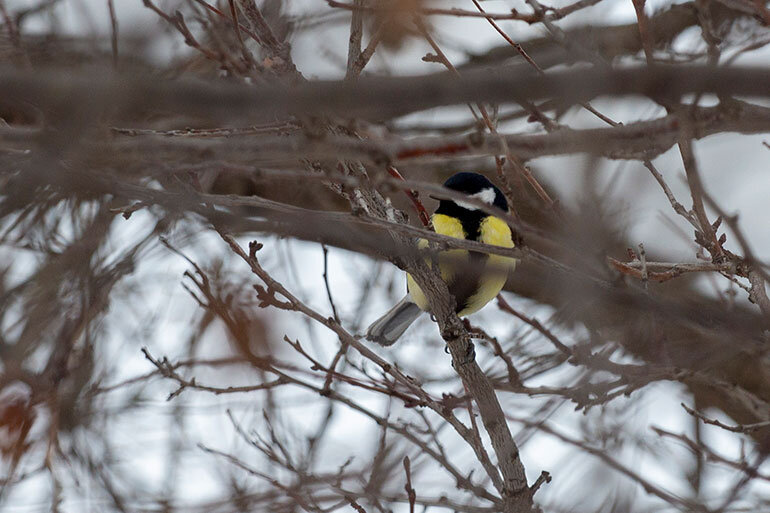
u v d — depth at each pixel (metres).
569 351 8.68
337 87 3.99
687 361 8.29
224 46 6.39
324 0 6.72
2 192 10.30
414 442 8.27
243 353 8.74
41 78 3.93
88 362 11.04
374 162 5.68
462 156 5.77
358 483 9.64
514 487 7.86
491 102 4.10
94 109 4.08
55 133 5.16
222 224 5.93
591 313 8.38
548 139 5.80
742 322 5.99
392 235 7.72
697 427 9.75
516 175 7.97
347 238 5.78
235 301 9.52
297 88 4.01
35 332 10.99
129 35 7.35
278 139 5.68
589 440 9.55
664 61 8.24
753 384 11.11
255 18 6.78
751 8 6.11
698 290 11.26
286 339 8.37
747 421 11.27
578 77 4.02
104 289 11.15
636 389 8.57
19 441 10.66
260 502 10.09
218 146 5.66
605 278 6.02
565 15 6.54
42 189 10.37
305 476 9.06
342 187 7.36
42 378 10.84
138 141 5.52
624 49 9.30
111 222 11.48
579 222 5.96
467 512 8.32
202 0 7.03
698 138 5.91
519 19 6.52
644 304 5.95
